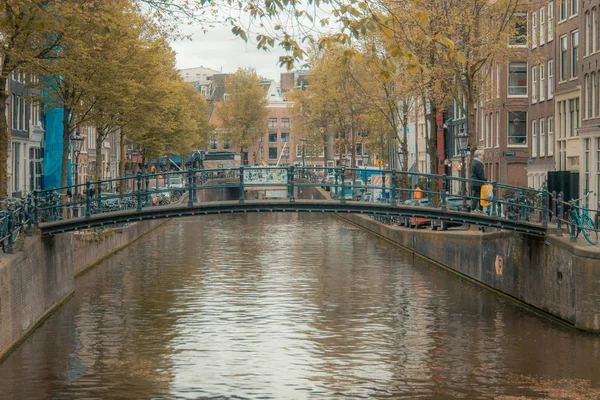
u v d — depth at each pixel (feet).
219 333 83.82
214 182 362.12
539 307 91.97
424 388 65.21
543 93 170.81
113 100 127.54
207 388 65.41
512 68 192.24
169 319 90.53
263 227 223.71
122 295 105.29
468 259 117.80
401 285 113.60
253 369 70.90
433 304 99.09
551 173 148.25
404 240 157.48
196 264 136.15
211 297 103.86
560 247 85.10
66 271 102.12
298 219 261.44
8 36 89.71
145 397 63.05
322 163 505.25
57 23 58.13
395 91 173.17
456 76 119.96
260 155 523.29
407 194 193.57
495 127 198.49
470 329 84.69
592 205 140.36
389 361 73.20
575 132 152.87
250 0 50.39
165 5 76.38
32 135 186.80
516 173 193.26
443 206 96.37
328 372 69.77
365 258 144.46
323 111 270.87
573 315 82.23
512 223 92.27
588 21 143.33
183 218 266.36
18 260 77.51
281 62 50.08
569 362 71.46
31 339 80.89
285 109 524.11
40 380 67.10
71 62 101.30
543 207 90.53
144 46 148.56
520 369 69.82
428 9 112.98
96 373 69.31
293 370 70.44
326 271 127.75
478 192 108.47
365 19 48.67
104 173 276.41
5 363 72.02
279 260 141.90
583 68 144.97
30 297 83.10
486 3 119.03
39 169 196.13
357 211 97.66
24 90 178.40
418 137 295.89
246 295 105.40
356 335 82.99
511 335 81.51
